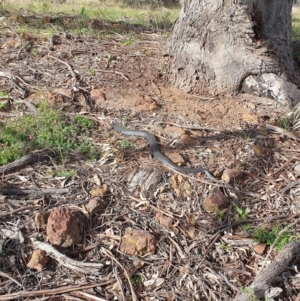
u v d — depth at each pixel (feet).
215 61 17.78
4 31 24.40
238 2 17.60
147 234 11.52
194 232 11.96
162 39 23.12
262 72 17.54
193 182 13.26
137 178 13.17
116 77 18.61
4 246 11.00
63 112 16.06
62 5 40.50
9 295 10.08
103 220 11.96
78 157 13.99
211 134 15.48
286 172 14.15
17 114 15.90
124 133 15.10
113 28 26.55
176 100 17.46
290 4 18.78
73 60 20.07
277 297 10.69
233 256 11.59
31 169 13.32
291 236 11.94
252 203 13.03
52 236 11.09
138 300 10.39
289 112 17.04
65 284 10.51
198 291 10.68
